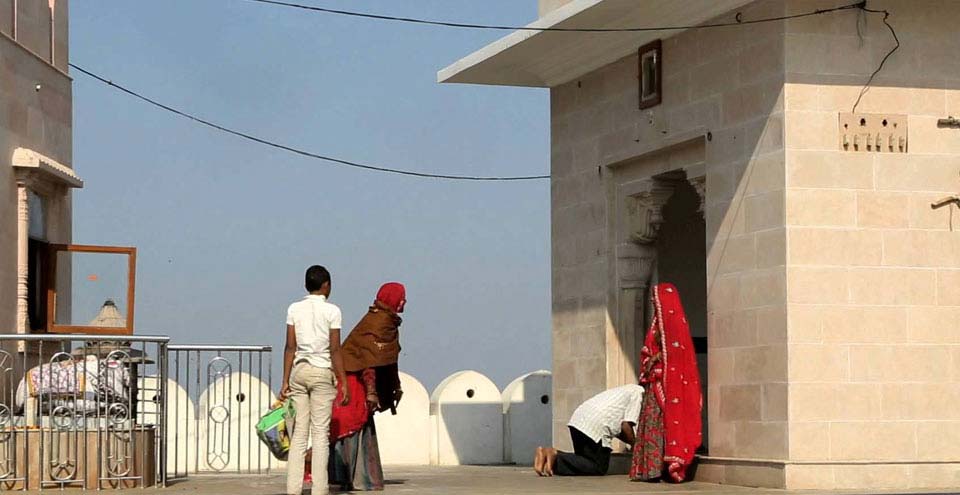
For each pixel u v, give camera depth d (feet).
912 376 51.34
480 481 54.60
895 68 51.70
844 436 50.57
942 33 52.19
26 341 47.24
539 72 66.33
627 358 61.93
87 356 48.83
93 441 47.75
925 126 51.88
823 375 50.52
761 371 51.70
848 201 51.06
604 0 55.16
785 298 50.42
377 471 48.85
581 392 64.54
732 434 53.36
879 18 51.60
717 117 54.60
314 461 44.37
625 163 61.72
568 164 65.87
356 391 48.44
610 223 62.54
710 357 54.90
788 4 50.88
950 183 52.03
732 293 53.52
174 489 48.42
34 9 63.67
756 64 52.37
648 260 61.93
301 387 44.60
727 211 53.93
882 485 50.11
